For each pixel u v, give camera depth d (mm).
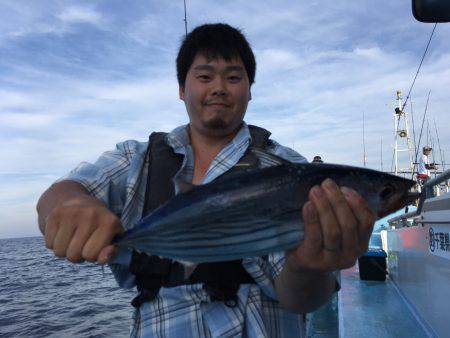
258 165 718
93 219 530
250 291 684
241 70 784
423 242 1707
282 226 600
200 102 775
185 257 618
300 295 636
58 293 6484
